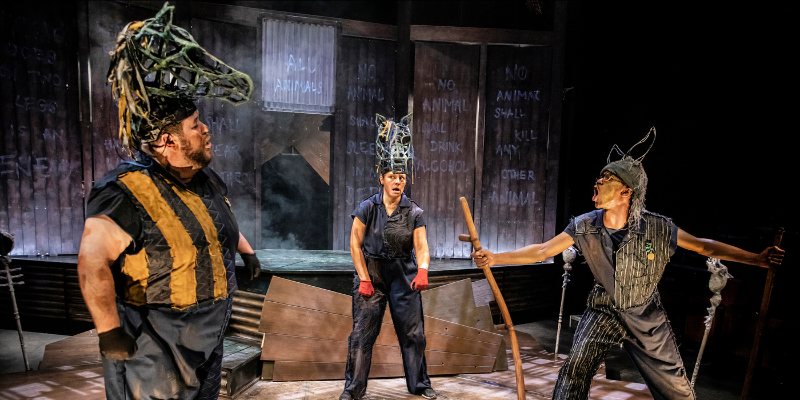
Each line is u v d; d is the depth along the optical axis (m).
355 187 5.86
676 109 5.10
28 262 4.45
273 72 5.47
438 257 5.90
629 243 2.14
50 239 4.82
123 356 1.38
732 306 3.78
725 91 4.70
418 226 2.86
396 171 2.79
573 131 5.71
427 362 3.38
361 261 2.83
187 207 1.56
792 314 3.50
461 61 5.80
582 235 2.22
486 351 3.56
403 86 5.78
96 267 1.33
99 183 1.45
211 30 5.23
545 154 5.81
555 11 5.69
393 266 2.87
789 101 4.26
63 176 4.85
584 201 5.81
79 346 3.42
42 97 4.70
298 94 5.56
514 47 5.79
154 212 1.48
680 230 2.23
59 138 4.81
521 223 5.89
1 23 4.46
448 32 5.73
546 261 5.75
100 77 4.91
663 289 4.36
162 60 1.49
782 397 3.26
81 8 4.76
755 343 2.46
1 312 4.52
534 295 5.46
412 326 2.91
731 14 4.65
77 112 4.89
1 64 4.48
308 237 5.99
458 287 3.65
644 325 2.13
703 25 4.86
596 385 3.27
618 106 5.56
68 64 4.80
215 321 1.62
